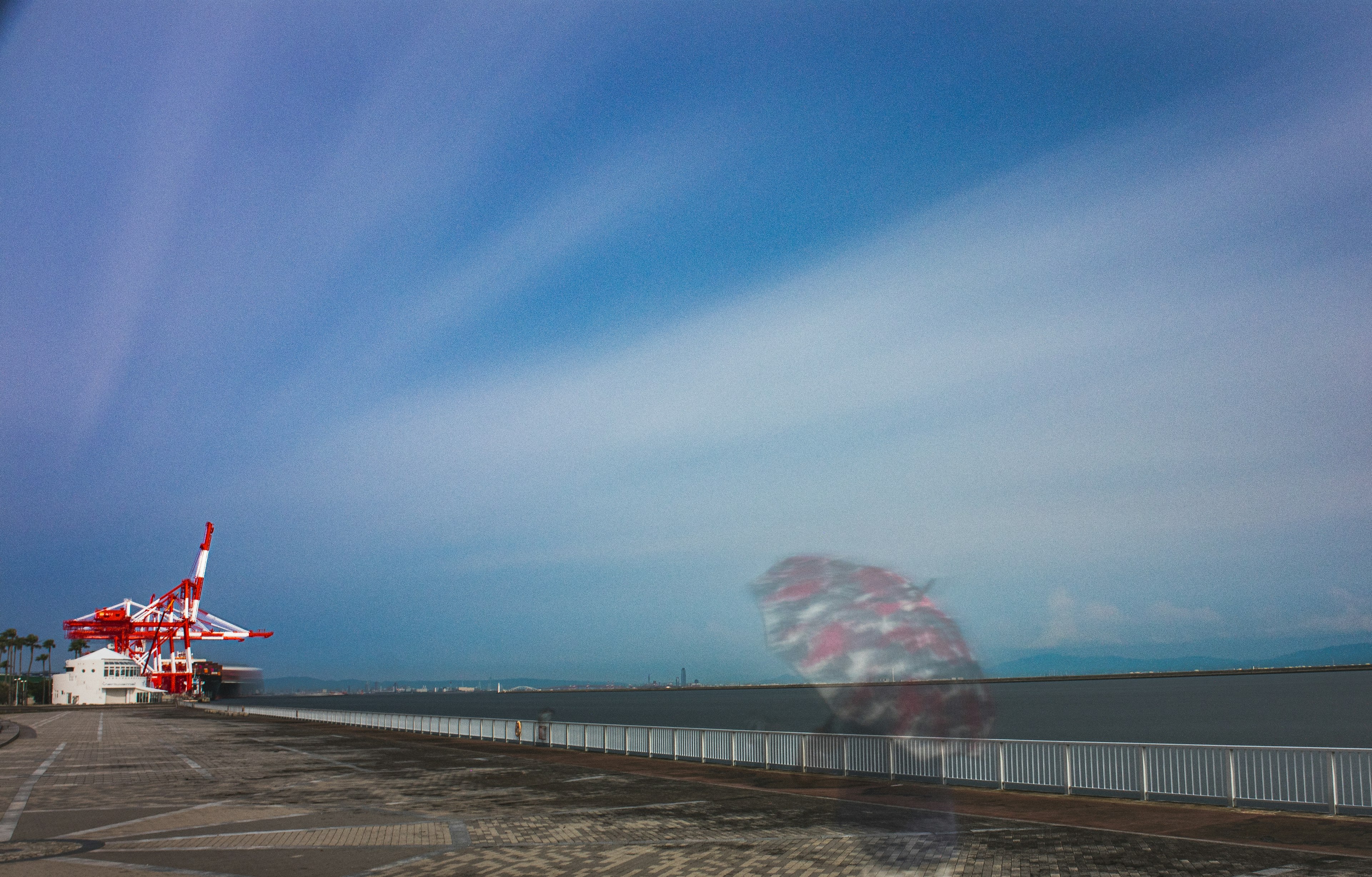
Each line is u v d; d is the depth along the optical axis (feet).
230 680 579.89
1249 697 579.48
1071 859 40.60
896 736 68.59
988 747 66.74
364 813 57.98
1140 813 53.01
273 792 70.28
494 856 43.14
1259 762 61.11
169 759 103.65
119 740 142.31
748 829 50.11
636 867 40.37
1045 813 54.08
